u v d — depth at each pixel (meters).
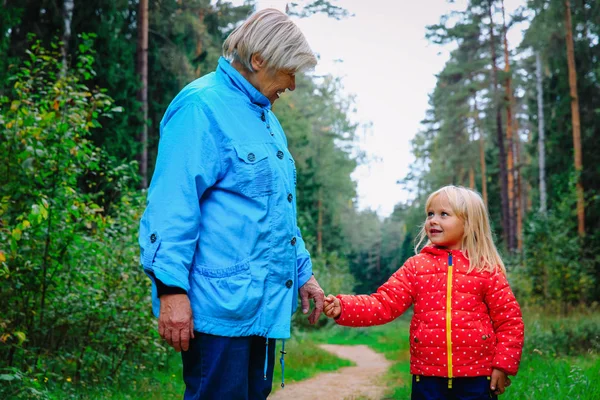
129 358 7.80
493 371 3.28
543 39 26.94
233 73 2.68
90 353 7.02
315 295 3.03
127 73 15.23
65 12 12.94
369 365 15.13
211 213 2.55
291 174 2.79
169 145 2.53
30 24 13.60
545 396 5.52
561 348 10.58
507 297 3.31
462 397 3.27
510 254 24.44
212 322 2.48
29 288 5.98
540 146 29.48
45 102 6.23
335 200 52.25
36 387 5.16
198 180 2.50
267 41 2.63
